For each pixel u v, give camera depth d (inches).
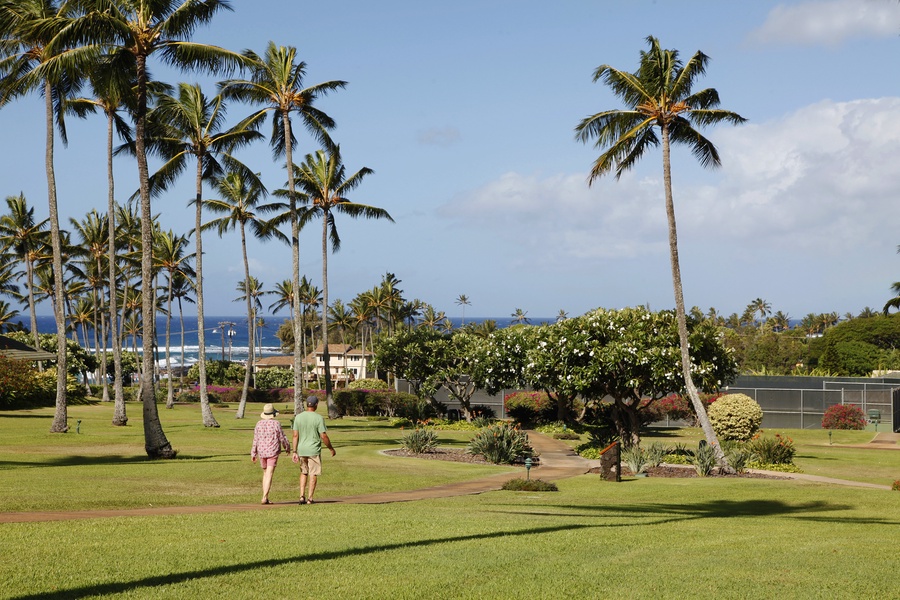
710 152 1189.1
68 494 610.9
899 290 1619.1
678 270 1151.0
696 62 1131.3
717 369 1330.0
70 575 300.7
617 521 538.0
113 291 1721.2
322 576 311.3
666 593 300.0
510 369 1854.1
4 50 1285.7
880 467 1168.8
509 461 1141.7
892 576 343.3
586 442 1497.3
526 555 366.0
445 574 320.2
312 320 5797.2
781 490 809.5
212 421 1726.1
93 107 1582.2
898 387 2191.2
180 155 1598.2
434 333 2150.6
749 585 317.4
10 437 1251.2
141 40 1027.3
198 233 1732.3
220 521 461.4
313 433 606.5
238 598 275.6
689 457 1144.8
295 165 2000.5
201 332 1748.3
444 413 2149.4
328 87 1545.3
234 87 1525.6
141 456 1053.2
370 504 619.2
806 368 4493.1
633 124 1183.6
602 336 1355.8
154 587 286.2
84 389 2679.6
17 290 3555.6
